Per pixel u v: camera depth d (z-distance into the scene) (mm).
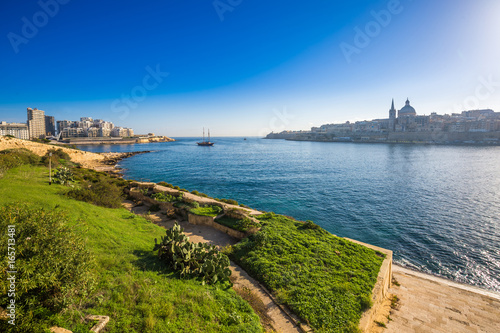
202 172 69312
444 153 129000
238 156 119812
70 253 7215
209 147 195625
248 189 48438
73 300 6938
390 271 15031
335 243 15961
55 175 29219
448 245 24562
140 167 78562
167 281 10047
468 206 37281
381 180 57656
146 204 25797
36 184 22906
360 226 29453
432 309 13039
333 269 12953
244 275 12773
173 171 70750
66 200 18672
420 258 22141
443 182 55156
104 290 8477
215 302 9391
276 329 9047
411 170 72750
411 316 12062
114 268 10094
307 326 9266
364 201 40094
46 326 6090
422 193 45344
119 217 18469
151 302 8336
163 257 11969
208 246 12898
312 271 12656
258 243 15195
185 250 11578
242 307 9508
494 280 18953
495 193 45094
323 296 10734
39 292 6617
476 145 183625
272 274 12273
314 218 32125
